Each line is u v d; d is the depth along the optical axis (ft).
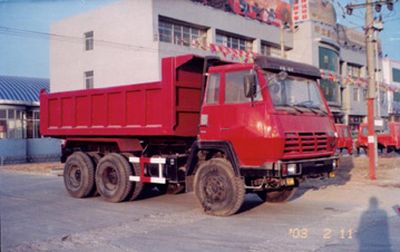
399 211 33.06
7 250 23.81
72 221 30.89
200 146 32.22
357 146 105.29
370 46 55.67
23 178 63.05
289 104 31.14
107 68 113.80
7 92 114.32
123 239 25.68
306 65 33.35
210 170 31.73
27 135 112.57
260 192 37.88
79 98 41.81
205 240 25.12
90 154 42.45
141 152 39.04
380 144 101.50
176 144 37.35
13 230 28.32
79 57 121.90
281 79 31.04
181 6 107.76
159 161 36.14
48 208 36.17
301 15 143.54
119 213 33.60
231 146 30.66
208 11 114.21
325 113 33.53
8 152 106.11
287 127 29.45
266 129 29.12
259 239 25.08
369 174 55.47
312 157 31.27
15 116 110.73
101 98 39.81
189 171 33.27
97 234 27.02
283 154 29.07
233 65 31.32
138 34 104.99
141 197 41.57
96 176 40.01
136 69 105.81
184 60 33.47
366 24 56.34
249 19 127.44
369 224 28.63
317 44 144.46
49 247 24.23
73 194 41.93
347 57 173.88
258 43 130.41
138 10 104.99
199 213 33.09
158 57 101.04
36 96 119.03
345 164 75.20
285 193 36.58
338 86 153.28
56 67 128.77
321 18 147.13
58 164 93.50
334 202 37.42
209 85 32.53
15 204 38.34
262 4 132.26
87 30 119.44
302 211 33.45
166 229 28.02
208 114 32.27
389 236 25.40
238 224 28.99
